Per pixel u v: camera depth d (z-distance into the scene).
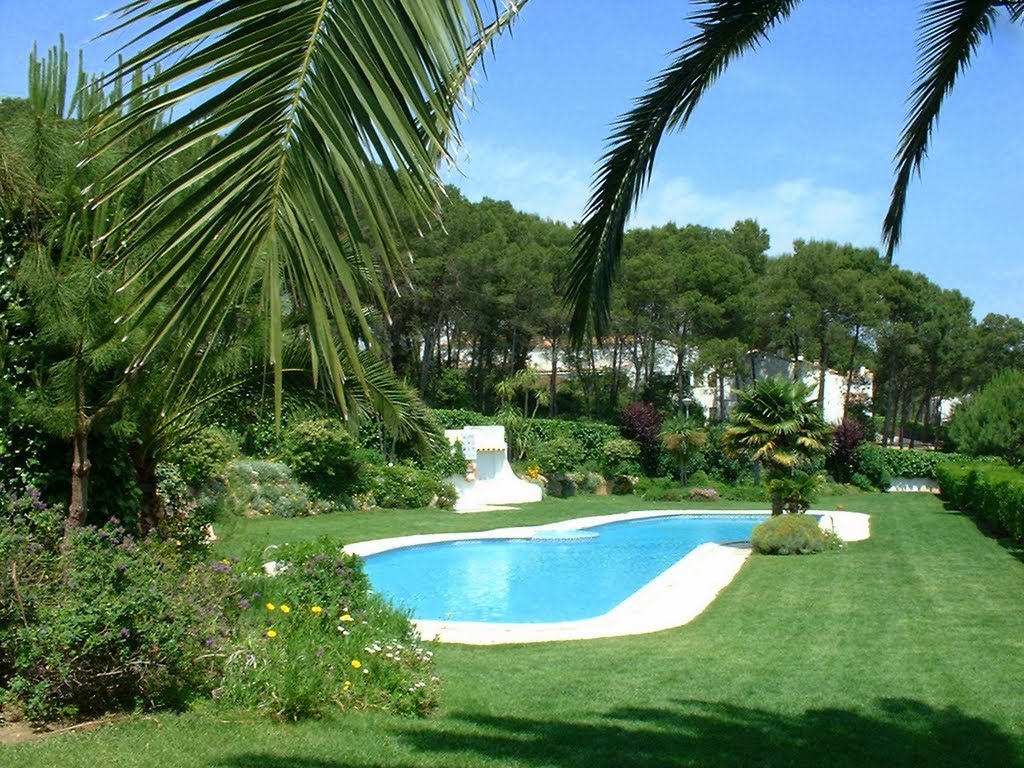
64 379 6.38
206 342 1.69
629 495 33.44
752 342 38.66
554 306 33.94
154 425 7.71
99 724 4.70
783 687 6.84
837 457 36.72
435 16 1.52
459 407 38.31
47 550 5.28
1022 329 45.03
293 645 5.82
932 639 8.80
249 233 1.52
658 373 43.66
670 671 7.48
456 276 31.31
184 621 5.11
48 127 6.28
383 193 1.51
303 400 7.62
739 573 14.42
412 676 6.05
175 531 8.41
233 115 1.49
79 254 6.07
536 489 30.48
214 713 5.03
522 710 6.02
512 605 14.16
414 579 16.66
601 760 4.80
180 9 1.46
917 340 39.94
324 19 1.51
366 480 24.06
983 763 4.93
